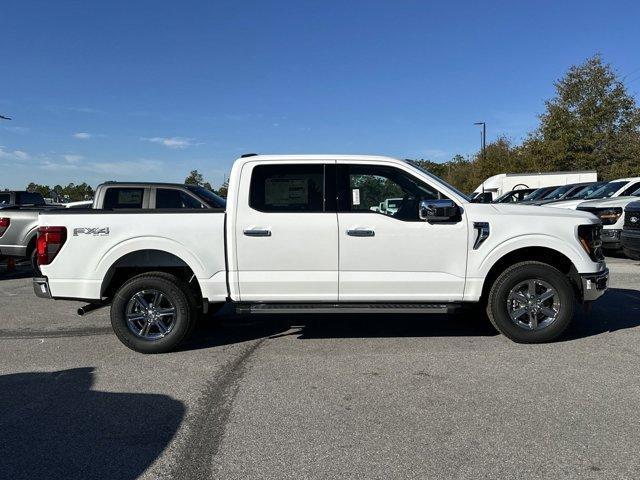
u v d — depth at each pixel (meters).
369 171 5.51
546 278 5.40
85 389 4.48
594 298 5.56
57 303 8.45
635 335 5.80
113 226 5.39
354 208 5.43
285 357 5.27
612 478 2.96
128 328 5.45
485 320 6.71
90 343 5.95
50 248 5.42
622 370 4.68
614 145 29.97
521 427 3.60
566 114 30.95
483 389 4.29
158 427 3.72
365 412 3.89
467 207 5.43
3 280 11.10
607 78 30.25
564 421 3.68
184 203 9.60
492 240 5.37
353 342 5.77
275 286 5.39
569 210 5.67
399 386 4.40
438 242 5.36
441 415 3.81
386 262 5.37
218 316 7.13
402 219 5.39
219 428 3.68
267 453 3.31
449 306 5.44
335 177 5.46
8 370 5.02
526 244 5.38
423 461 3.18
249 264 5.38
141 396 4.30
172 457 3.29
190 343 5.86
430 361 5.04
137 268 5.64
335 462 3.18
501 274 5.46
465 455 3.24
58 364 5.18
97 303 5.56
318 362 5.08
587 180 25.94
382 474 3.04
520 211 5.50
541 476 2.99
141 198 9.55
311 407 4.00
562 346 5.44
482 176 41.72
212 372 4.86
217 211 5.46
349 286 5.39
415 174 5.50
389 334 6.08
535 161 32.19
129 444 3.47
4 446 3.47
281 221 5.35
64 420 3.86
